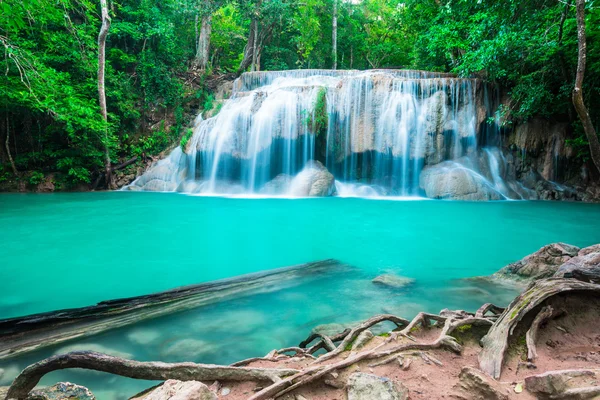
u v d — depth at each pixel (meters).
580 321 2.44
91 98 17.47
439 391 1.68
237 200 13.50
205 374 1.80
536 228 8.51
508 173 15.56
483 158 15.55
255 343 2.82
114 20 21.06
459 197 14.04
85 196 14.66
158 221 9.16
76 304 3.89
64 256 5.95
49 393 1.65
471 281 4.60
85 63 17.55
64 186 16.73
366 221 9.39
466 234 7.86
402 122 15.76
